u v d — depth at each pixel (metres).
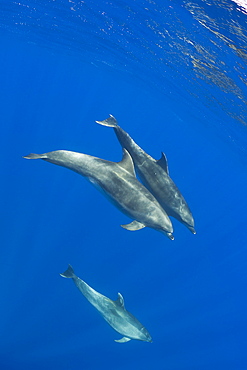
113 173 6.46
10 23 23.28
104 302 10.85
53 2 16.67
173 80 19.70
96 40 19.89
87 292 10.94
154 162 6.83
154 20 14.23
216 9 11.30
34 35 24.64
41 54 35.88
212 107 19.33
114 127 7.17
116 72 27.53
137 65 21.20
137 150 6.95
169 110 32.28
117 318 10.80
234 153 26.50
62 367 17.20
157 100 30.75
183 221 6.99
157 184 6.76
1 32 28.67
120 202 6.30
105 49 21.02
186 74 17.41
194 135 34.28
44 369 16.66
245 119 17.48
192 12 12.27
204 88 17.45
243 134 19.92
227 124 20.20
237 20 11.09
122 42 18.36
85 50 23.39
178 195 6.93
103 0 14.71
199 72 16.16
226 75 14.46
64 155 6.84
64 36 21.78
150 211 6.09
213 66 14.48
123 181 6.34
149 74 21.78
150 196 6.24
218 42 12.72
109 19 16.19
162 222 6.03
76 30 19.48
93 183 6.64
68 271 11.02
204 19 12.09
